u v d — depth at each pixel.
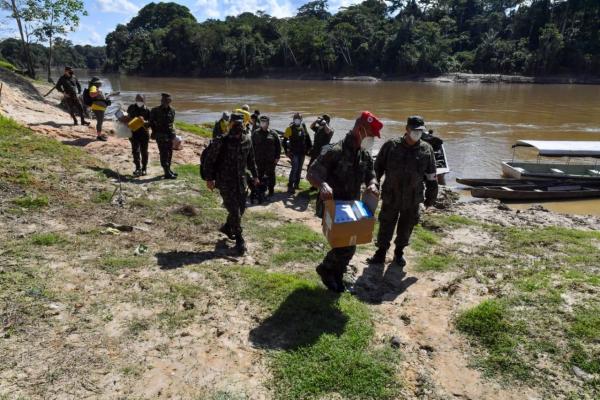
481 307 4.51
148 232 6.57
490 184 16.31
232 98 50.78
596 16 89.62
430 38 95.62
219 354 3.82
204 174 6.04
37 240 5.49
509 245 7.63
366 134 4.59
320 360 3.80
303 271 5.80
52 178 8.20
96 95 12.68
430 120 33.56
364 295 5.36
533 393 3.51
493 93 60.22
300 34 101.75
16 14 35.69
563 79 84.25
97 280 4.82
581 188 15.66
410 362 3.93
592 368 3.66
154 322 4.17
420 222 8.97
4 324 3.81
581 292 4.73
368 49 96.69
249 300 4.71
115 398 3.24
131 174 10.04
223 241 6.65
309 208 9.27
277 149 9.65
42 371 3.37
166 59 111.56
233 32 112.00
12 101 16.81
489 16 104.69
